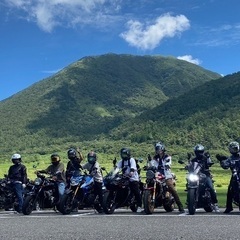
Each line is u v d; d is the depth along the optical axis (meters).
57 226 8.92
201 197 12.85
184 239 6.57
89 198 13.95
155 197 13.31
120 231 7.72
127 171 13.92
